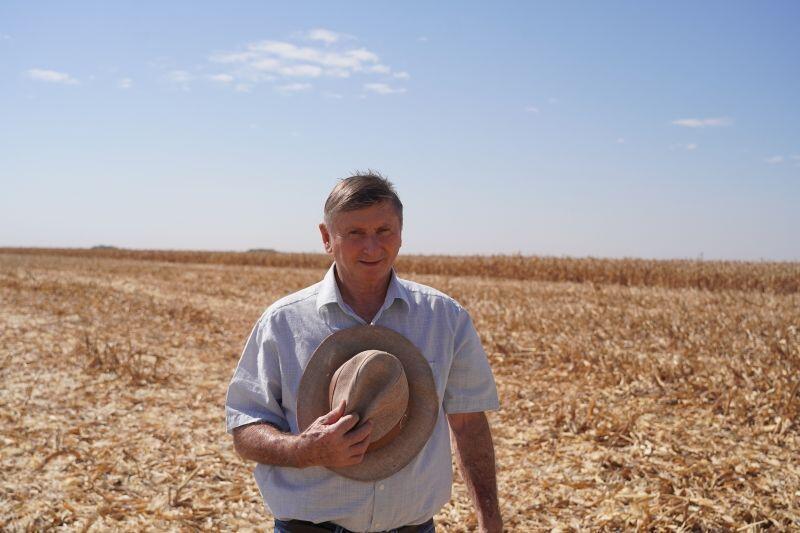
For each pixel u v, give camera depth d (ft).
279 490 6.82
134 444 20.20
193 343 39.27
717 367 27.43
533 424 22.36
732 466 17.69
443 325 7.18
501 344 34.14
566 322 40.06
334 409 6.23
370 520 6.70
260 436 6.51
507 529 14.82
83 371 29.48
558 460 18.98
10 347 33.53
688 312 42.37
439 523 15.12
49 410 23.52
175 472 18.03
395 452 6.61
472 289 63.57
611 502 15.84
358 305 7.16
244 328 45.93
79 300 54.60
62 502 15.71
